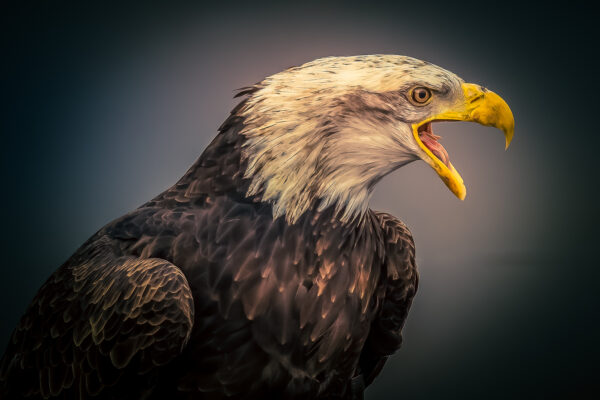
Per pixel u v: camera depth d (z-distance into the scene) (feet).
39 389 16.80
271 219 16.74
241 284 16.71
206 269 16.72
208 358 16.71
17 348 16.90
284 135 16.72
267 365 16.72
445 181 16.81
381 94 16.75
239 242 16.72
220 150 16.83
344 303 16.83
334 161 16.76
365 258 16.89
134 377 16.69
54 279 16.90
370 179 16.83
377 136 16.78
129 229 16.84
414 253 17.19
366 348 17.22
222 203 16.78
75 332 16.74
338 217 16.81
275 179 16.74
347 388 16.96
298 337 16.75
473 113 16.83
